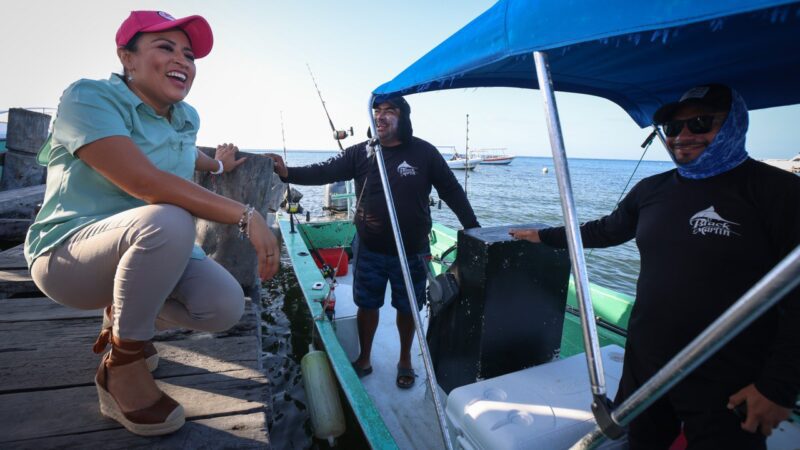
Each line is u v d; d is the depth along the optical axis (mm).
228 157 2248
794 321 1015
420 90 1907
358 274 2750
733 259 1198
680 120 1310
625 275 8367
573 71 1762
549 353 2156
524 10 945
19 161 6816
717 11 638
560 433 1491
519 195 23562
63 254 1139
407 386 2801
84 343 1766
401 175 2494
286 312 5102
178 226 1082
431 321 2426
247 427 1353
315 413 2678
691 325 1266
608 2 784
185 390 1533
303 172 2705
